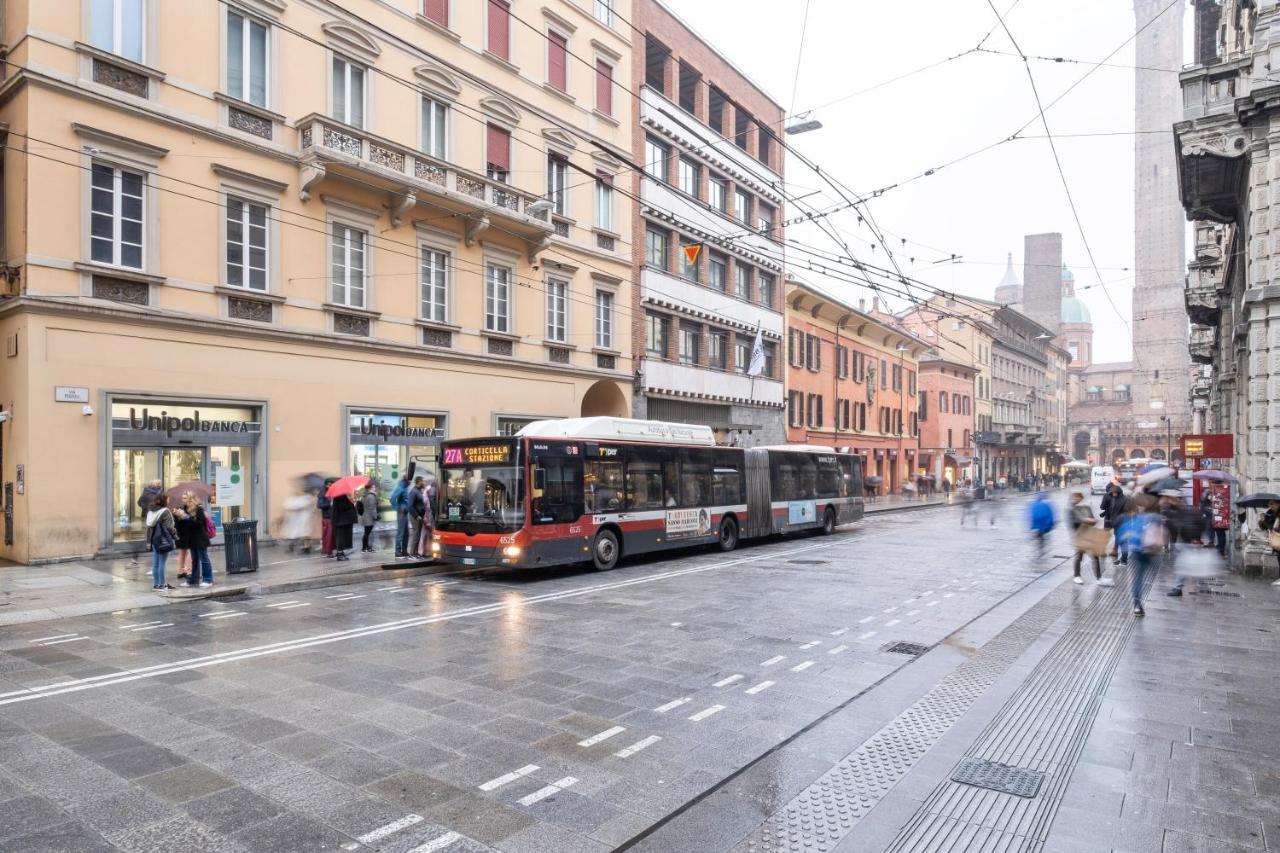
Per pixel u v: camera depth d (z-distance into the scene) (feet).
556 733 20.35
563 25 82.38
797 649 29.71
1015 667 27.07
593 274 86.48
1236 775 17.71
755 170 118.32
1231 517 58.49
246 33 56.39
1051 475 261.65
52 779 17.24
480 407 73.92
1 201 48.91
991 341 232.94
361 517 64.59
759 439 118.52
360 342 63.00
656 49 99.50
